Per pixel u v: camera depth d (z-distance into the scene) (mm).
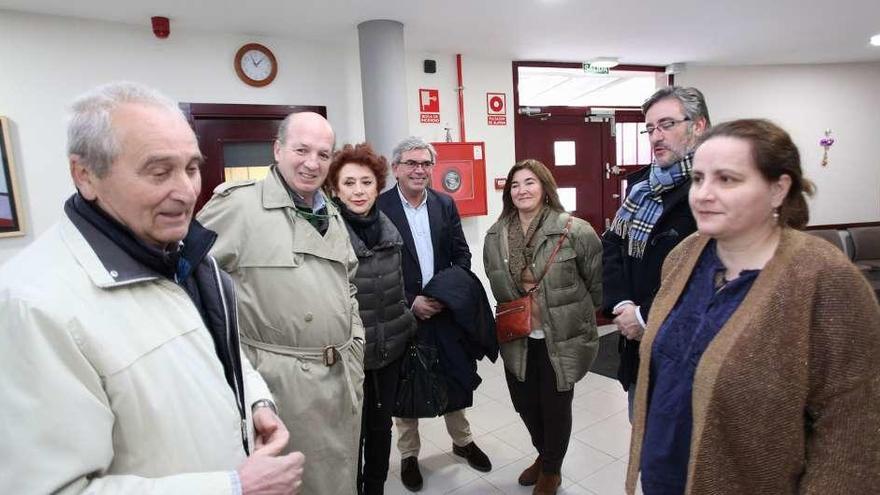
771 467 807
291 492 805
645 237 1454
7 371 622
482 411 2883
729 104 4762
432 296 1934
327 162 1409
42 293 661
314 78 3377
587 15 3115
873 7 3199
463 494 2076
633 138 4691
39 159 2686
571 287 1914
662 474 970
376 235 1741
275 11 2779
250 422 966
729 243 920
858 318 768
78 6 2559
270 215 1321
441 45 3627
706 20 3322
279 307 1281
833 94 4914
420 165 2131
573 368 1894
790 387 784
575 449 2391
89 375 668
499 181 4129
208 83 3070
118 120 721
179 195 775
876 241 4496
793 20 3398
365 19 3006
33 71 2645
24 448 607
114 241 764
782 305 805
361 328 1509
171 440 743
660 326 1037
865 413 752
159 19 2750
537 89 5523
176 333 796
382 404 1771
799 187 883
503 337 1991
